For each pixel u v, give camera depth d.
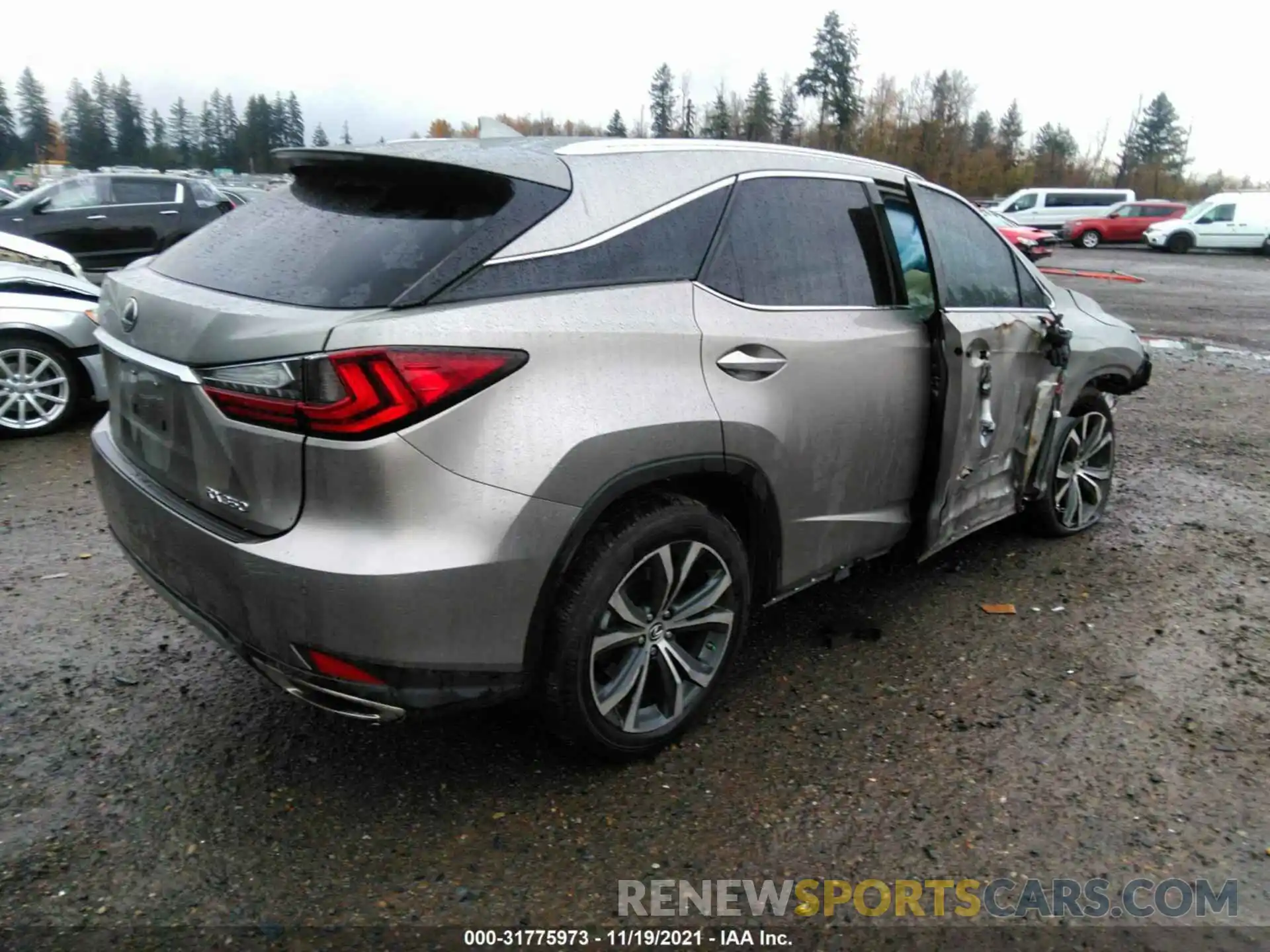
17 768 2.89
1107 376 4.93
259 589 2.39
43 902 2.39
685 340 2.77
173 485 2.67
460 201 2.64
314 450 2.30
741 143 3.26
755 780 2.94
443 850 2.61
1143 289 19.98
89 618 3.85
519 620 2.51
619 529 2.70
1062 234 35.84
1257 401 8.63
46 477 5.59
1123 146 73.62
